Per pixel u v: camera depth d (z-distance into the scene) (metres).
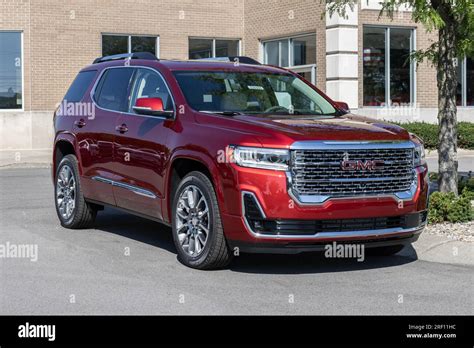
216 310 5.74
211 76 8.09
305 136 6.61
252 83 8.20
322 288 6.48
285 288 6.46
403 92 22.47
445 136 9.84
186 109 7.55
